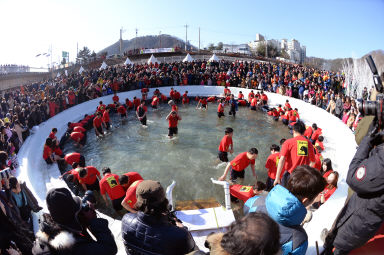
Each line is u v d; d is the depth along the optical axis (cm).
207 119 1470
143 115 1293
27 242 312
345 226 184
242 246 114
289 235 173
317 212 348
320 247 274
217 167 847
